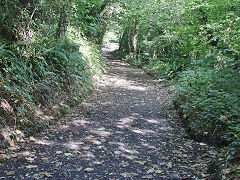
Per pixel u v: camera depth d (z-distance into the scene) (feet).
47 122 16.49
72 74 25.46
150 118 20.03
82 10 22.88
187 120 18.03
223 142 13.66
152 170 10.68
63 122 17.78
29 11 18.63
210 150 13.20
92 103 24.18
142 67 61.57
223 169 9.44
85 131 16.29
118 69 56.75
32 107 16.07
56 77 21.36
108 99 26.53
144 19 42.04
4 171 10.04
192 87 22.41
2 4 17.16
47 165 10.94
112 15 68.74
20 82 16.37
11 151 11.99
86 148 13.21
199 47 30.09
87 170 10.57
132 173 10.43
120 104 24.56
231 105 15.75
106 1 46.68
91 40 47.62
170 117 20.29
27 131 14.38
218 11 22.29
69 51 27.02
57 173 10.26
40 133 15.02
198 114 17.16
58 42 25.54
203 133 14.96
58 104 19.71
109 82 37.45
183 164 11.50
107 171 10.69
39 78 18.56
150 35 69.31
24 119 14.67
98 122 18.49
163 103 25.11
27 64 18.69
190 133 15.94
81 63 30.35
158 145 14.19
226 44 23.31
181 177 10.00
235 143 10.73
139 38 82.38
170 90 30.94
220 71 23.36
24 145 12.94
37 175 9.88
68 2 20.35
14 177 9.61
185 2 25.38
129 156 12.46
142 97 28.40
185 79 24.88
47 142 13.84
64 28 27.40
